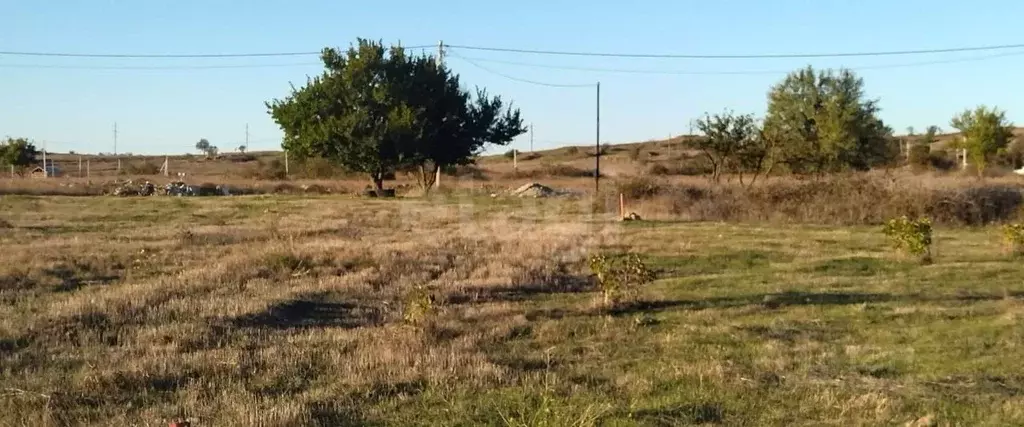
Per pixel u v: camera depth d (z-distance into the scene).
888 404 7.77
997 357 9.88
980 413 7.61
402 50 51.41
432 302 12.18
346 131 49.00
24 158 75.12
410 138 49.22
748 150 41.56
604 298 13.93
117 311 12.03
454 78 53.12
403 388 8.41
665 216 32.34
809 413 7.62
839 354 10.07
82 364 9.27
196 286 14.48
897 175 35.28
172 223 29.58
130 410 7.68
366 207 38.06
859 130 46.28
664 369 9.19
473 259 19.11
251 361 9.41
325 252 19.22
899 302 13.88
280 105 51.91
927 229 19.55
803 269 18.23
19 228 26.28
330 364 9.36
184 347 10.12
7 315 11.89
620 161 85.00
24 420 7.25
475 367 9.10
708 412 7.64
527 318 12.62
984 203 29.33
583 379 8.89
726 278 16.84
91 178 65.44
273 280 15.81
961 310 12.94
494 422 7.34
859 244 22.80
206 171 88.19
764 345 10.50
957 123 55.69
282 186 55.28
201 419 7.31
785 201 31.50
